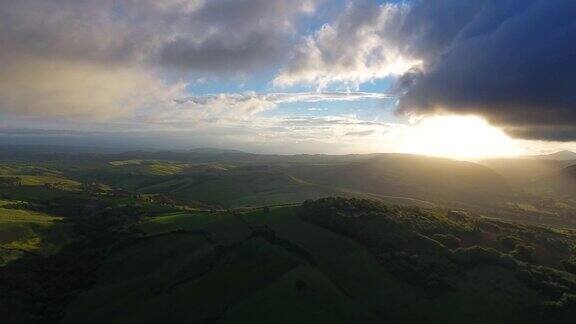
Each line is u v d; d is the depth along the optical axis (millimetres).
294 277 106938
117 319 106125
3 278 121625
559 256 120562
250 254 121438
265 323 93125
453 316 94875
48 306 114625
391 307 98562
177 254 131000
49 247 151750
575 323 91625
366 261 114875
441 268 108562
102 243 151375
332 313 94125
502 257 112688
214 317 99625
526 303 96750
